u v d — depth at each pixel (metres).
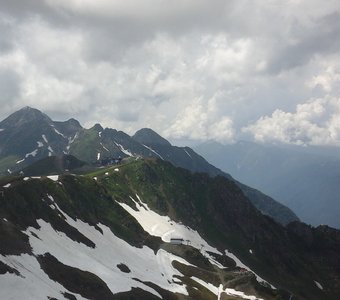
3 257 106.31
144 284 148.25
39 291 101.44
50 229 147.75
